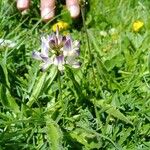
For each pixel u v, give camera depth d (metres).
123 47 0.22
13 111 0.18
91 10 0.26
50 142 0.16
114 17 0.26
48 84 0.19
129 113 0.19
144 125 0.18
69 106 0.19
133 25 0.25
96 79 0.20
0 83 0.18
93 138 0.17
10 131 0.18
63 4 0.27
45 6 0.25
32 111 0.18
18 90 0.19
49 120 0.17
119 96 0.19
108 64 0.21
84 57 0.22
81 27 0.25
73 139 0.17
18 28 0.24
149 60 0.20
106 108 0.18
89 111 0.18
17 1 0.26
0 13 0.24
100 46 0.23
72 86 0.19
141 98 0.19
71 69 0.19
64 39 0.17
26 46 0.22
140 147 0.17
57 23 0.24
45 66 0.17
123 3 0.27
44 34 0.23
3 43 0.21
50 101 0.19
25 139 0.17
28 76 0.20
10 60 0.21
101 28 0.25
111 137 0.17
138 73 0.20
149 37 0.23
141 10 0.27
